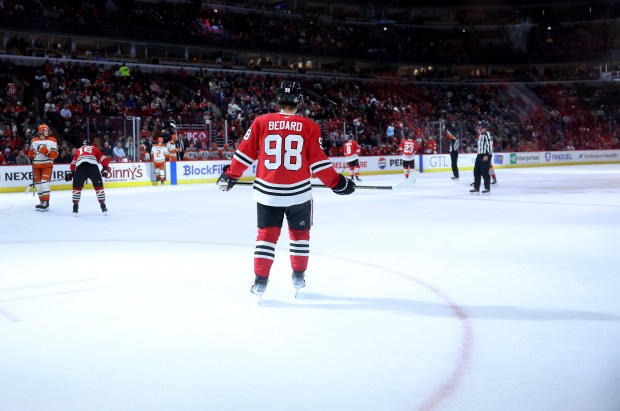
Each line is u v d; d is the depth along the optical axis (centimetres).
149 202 1427
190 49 3691
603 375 298
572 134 3606
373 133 3002
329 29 4294
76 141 2219
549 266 586
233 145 2573
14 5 2959
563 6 4594
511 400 269
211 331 380
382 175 2711
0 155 1997
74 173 1143
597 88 4316
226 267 598
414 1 4575
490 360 321
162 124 2425
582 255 645
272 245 446
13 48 2922
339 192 466
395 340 358
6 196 1703
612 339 356
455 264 601
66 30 3081
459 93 4181
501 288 493
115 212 1199
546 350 337
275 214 448
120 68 2900
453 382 291
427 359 324
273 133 442
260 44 3734
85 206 1348
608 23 4541
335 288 498
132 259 647
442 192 1608
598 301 447
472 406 262
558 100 4300
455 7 4631
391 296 468
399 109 3706
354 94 3772
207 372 307
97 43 3444
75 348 348
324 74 3872
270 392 280
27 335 374
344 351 339
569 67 4606
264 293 482
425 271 567
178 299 465
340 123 3009
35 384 293
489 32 4747
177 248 721
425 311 423
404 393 278
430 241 756
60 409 264
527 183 1895
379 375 301
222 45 3597
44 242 786
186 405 266
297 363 320
